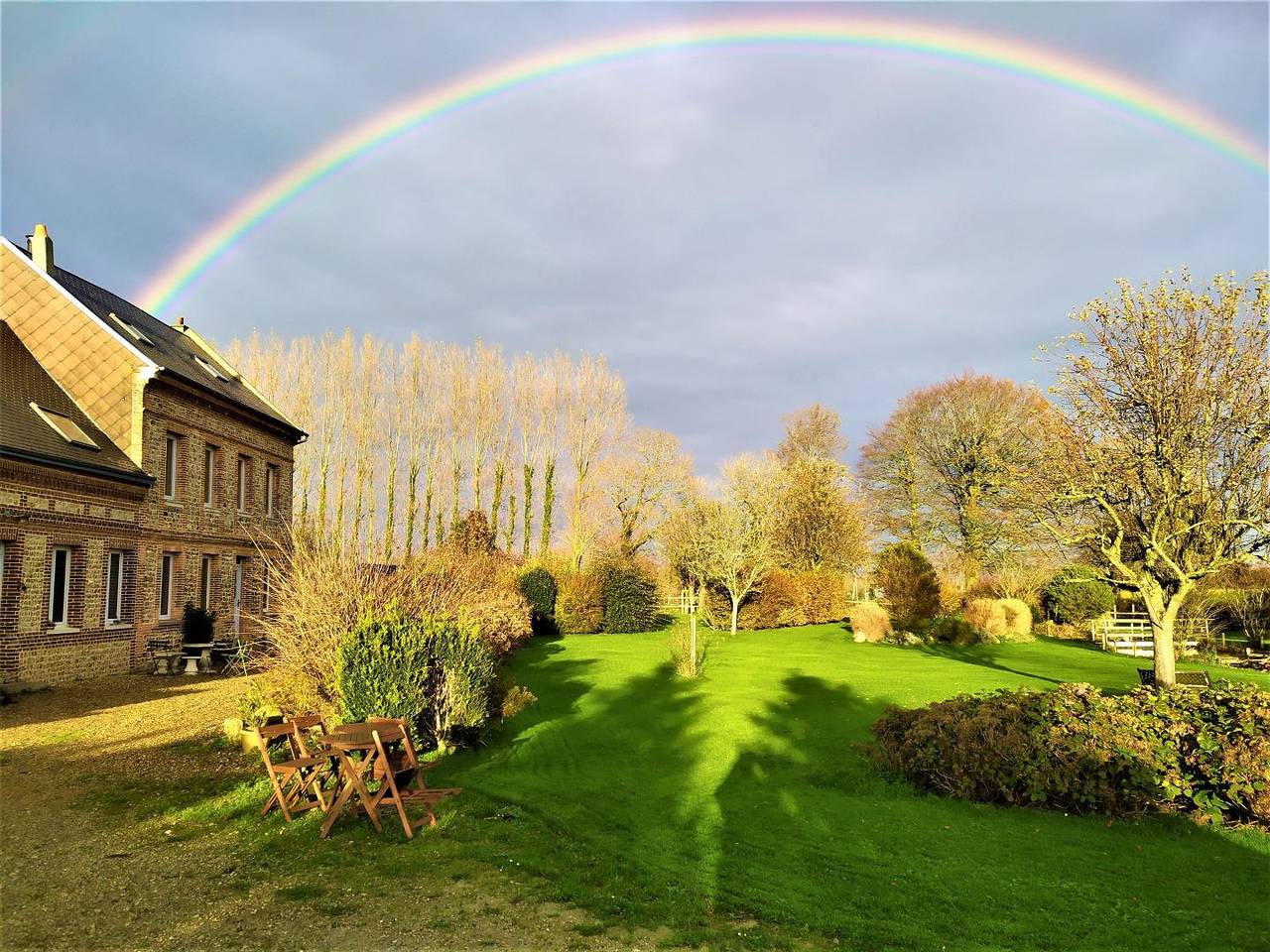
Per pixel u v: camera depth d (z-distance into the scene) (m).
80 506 17.67
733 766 11.41
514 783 9.98
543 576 31.84
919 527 45.34
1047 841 8.38
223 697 15.35
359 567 13.91
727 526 35.09
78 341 19.94
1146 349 14.45
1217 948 6.00
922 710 11.30
